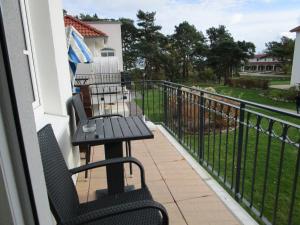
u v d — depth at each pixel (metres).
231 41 32.75
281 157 1.77
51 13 2.21
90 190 2.50
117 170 2.22
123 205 1.14
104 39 14.41
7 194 0.63
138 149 3.57
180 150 3.50
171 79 32.34
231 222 2.00
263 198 2.04
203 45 34.25
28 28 1.99
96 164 1.60
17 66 0.65
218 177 2.74
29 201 0.69
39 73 2.24
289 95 15.85
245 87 24.67
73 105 2.65
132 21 33.47
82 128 2.36
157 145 3.72
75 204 1.46
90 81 7.52
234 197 2.41
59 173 1.37
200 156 3.14
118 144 2.21
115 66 8.10
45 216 0.82
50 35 2.21
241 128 2.24
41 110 2.20
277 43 35.59
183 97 3.73
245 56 33.28
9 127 0.62
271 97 17.44
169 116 4.50
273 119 1.78
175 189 2.49
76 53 4.17
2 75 0.59
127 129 2.31
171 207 2.19
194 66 33.84
